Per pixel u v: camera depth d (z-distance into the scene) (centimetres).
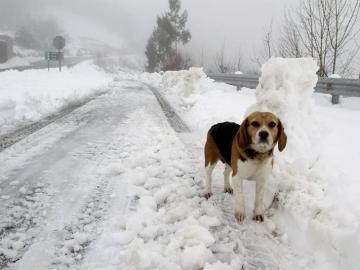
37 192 156
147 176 178
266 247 122
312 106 199
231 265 109
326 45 427
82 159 202
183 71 674
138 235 125
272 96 184
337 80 375
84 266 107
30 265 107
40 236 122
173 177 178
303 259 114
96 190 161
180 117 351
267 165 133
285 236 126
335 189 144
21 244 116
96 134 259
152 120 322
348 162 181
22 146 221
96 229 128
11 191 156
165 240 121
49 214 137
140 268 105
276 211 143
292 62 196
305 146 181
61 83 611
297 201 137
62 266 107
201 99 430
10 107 342
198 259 109
